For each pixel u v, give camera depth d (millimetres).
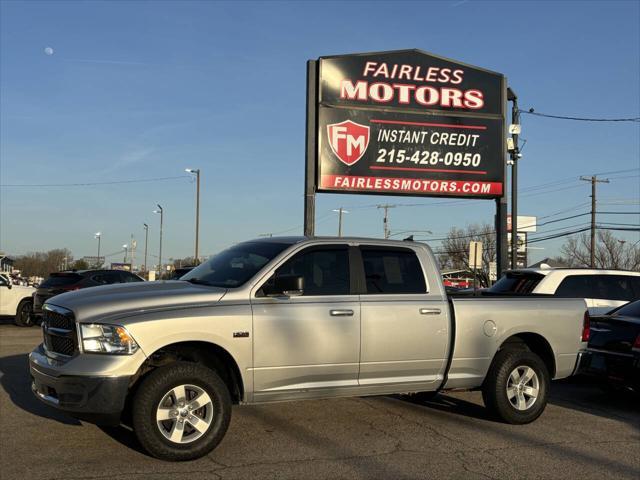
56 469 5184
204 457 5594
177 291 5781
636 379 7816
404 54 17688
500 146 18156
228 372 6051
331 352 6156
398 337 6496
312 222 17234
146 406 5289
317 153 17234
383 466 5453
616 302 10914
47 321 5762
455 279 56094
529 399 7207
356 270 6516
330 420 7078
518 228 52156
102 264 102438
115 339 5242
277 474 5176
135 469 5219
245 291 5902
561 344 7457
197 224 45406
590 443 6359
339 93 17328
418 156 17688
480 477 5234
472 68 18094
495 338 7039
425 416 7387
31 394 8031
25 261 102250
